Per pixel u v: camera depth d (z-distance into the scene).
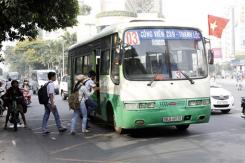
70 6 17.08
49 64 87.31
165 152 9.38
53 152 9.88
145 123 11.38
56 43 81.38
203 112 11.77
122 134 12.58
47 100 13.29
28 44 82.31
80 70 16.98
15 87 14.66
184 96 11.53
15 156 9.44
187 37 11.85
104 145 10.70
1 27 17.36
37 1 15.15
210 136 11.62
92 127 14.72
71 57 19.08
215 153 9.07
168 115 11.41
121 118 11.60
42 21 16.38
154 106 11.31
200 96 11.71
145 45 11.53
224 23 24.31
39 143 11.34
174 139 11.26
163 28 11.72
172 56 11.62
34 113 21.17
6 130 14.40
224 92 18.67
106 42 13.09
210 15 24.47
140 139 11.48
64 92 31.27
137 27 11.58
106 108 13.20
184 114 11.51
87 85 13.20
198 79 11.72
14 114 14.30
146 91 11.31
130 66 11.40
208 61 11.98
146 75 11.39
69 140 11.77
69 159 8.93
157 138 11.54
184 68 11.67
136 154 9.25
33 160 8.92
